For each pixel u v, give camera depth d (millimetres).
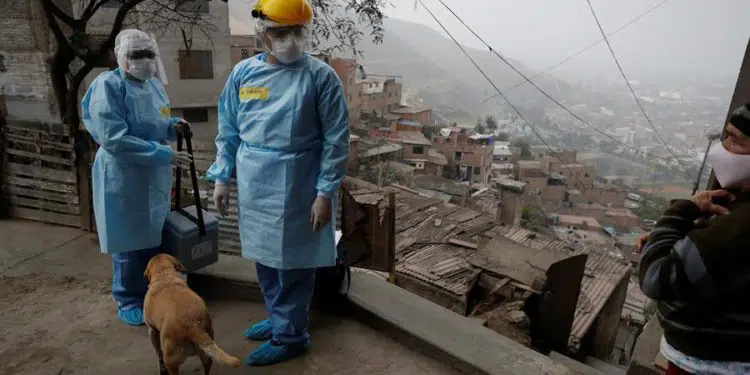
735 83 2684
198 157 5293
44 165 4766
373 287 3334
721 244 1156
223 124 2609
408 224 8953
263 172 2385
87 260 4039
